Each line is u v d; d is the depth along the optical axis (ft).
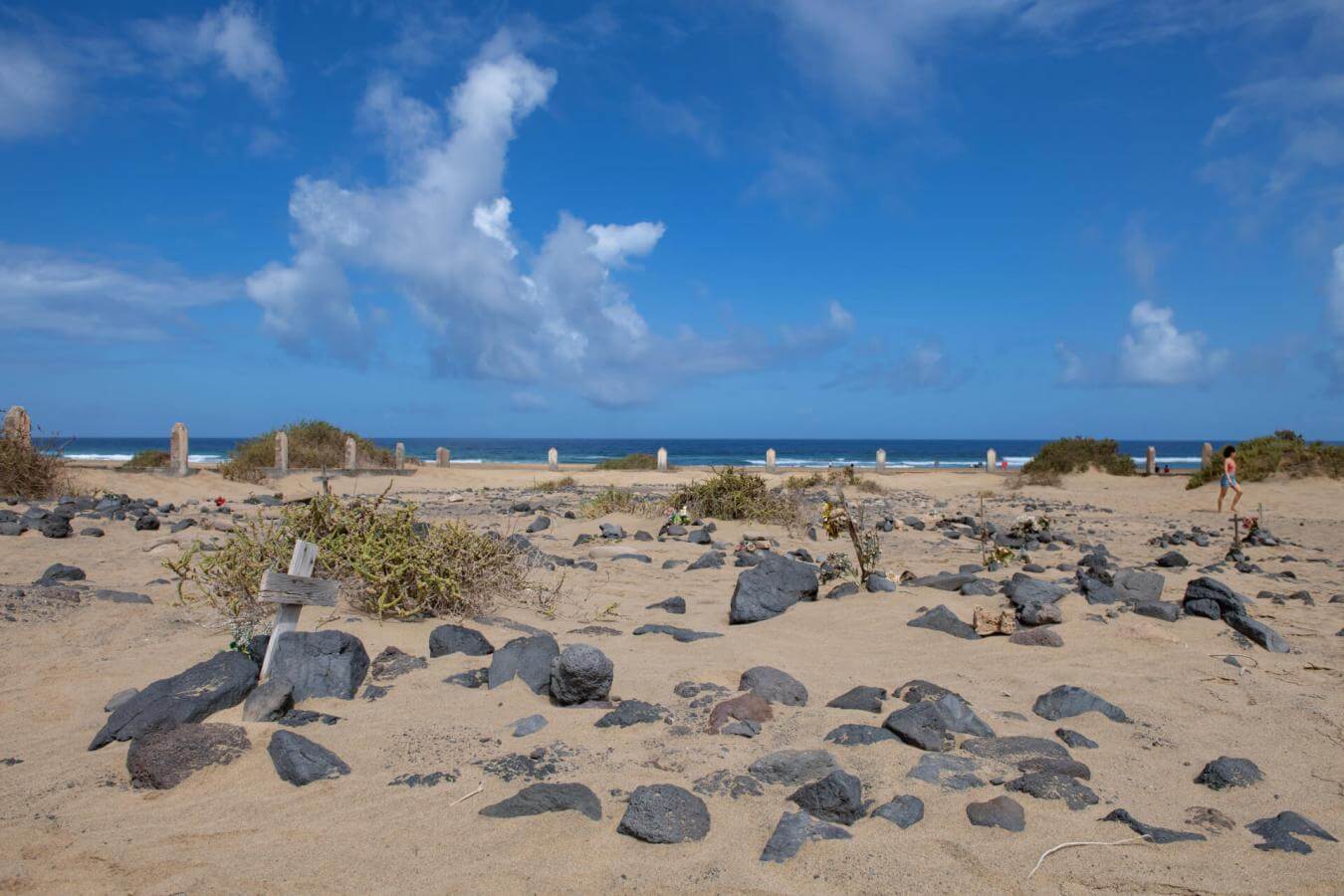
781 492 45.85
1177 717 13.91
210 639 17.51
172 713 12.59
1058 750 12.30
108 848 9.45
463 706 13.94
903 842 9.64
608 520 41.34
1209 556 34.81
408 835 9.78
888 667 16.58
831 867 9.13
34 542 29.09
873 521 43.86
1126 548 37.65
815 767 11.28
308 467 79.46
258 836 9.77
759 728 12.98
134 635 17.85
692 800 10.19
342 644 14.93
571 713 13.67
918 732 12.40
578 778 11.25
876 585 23.17
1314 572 30.14
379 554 19.31
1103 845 9.67
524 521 42.11
